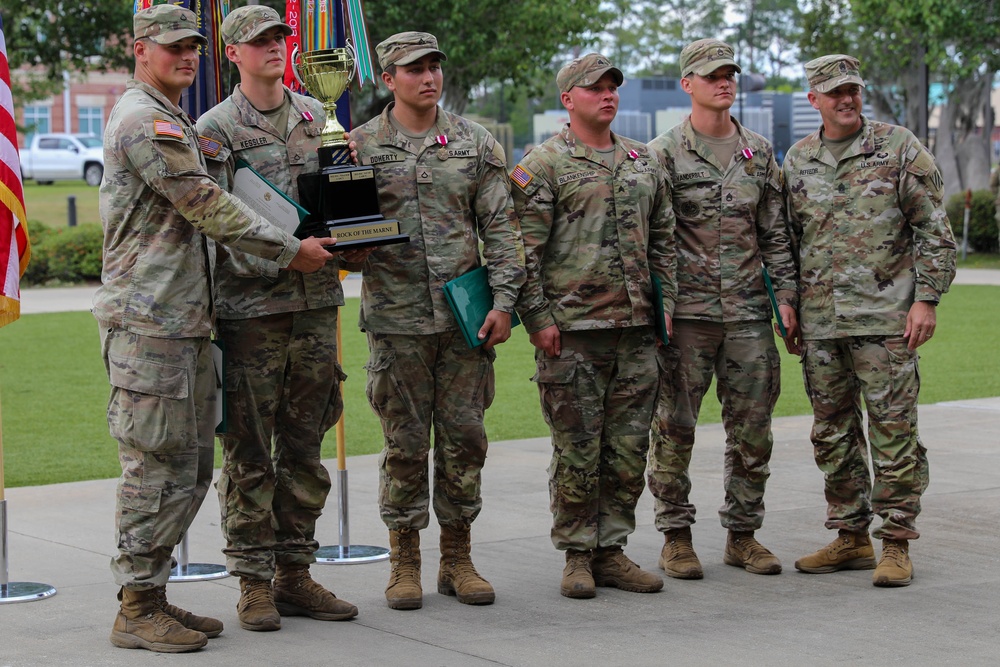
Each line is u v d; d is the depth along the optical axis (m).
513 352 13.84
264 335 4.78
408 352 5.06
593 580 5.22
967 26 23.55
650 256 5.39
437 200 5.07
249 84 4.88
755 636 4.60
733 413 5.56
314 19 6.00
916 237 5.39
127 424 4.47
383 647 4.54
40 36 22.36
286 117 4.93
